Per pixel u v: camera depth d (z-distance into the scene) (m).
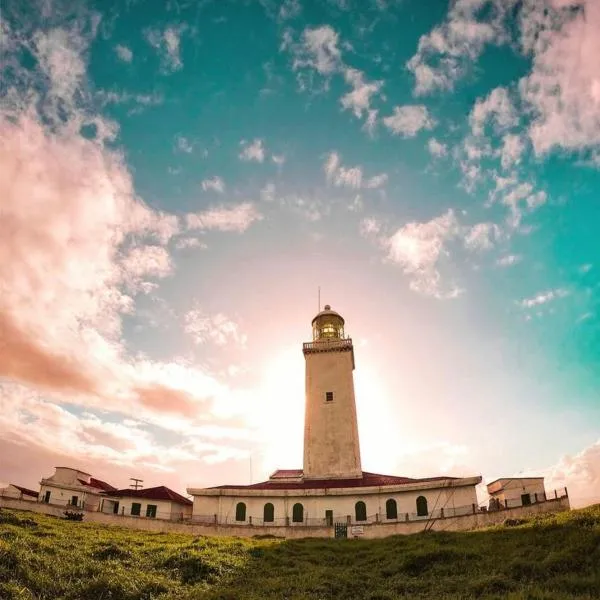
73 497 64.19
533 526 33.88
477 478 47.16
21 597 19.88
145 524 48.47
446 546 33.22
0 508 45.59
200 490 52.06
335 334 68.75
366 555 34.47
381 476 55.69
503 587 22.44
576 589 20.70
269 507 50.66
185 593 23.41
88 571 24.50
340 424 58.47
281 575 28.42
